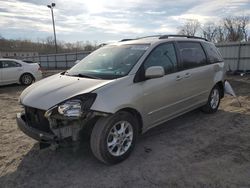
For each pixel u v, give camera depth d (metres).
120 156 3.74
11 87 12.84
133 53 4.32
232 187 3.12
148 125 4.21
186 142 4.47
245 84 11.48
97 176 3.46
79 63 4.87
